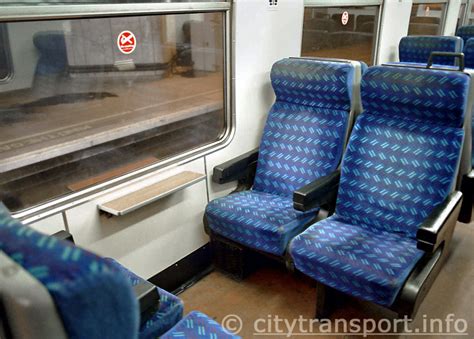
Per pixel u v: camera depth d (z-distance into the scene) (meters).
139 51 2.13
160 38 2.19
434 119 2.06
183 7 2.06
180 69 2.35
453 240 2.95
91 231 2.00
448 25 5.41
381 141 2.20
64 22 1.79
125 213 1.94
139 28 2.09
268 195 2.60
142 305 1.40
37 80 1.82
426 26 4.94
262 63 2.68
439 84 1.93
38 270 0.54
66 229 1.89
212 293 2.50
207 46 2.38
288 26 2.76
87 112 2.07
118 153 2.19
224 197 2.53
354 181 2.25
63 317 0.54
